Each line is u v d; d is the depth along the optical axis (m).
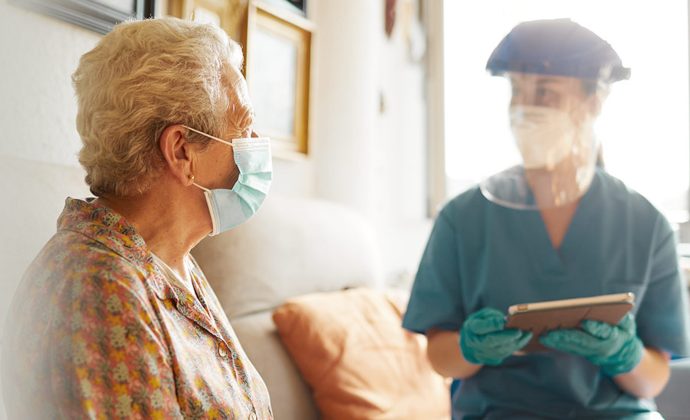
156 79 0.83
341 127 2.31
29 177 1.10
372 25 2.42
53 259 0.76
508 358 1.37
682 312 1.38
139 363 0.72
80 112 0.86
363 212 2.38
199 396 0.79
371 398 1.61
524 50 1.25
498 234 1.41
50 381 0.70
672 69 2.53
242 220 0.95
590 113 1.29
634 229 1.39
